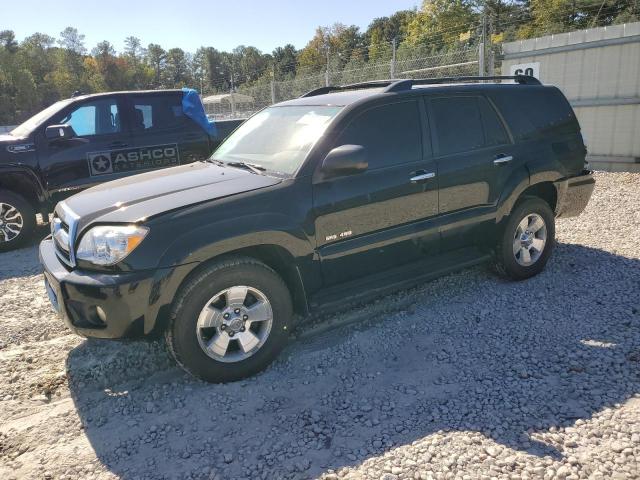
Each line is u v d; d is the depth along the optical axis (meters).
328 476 2.56
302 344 3.98
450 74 15.66
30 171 6.96
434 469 2.56
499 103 4.73
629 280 4.84
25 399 3.40
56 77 104.06
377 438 2.84
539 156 4.84
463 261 4.54
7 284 5.67
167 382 3.52
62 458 2.82
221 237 3.27
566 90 10.99
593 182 5.34
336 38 93.50
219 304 3.40
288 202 3.54
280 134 4.19
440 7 55.22
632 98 10.08
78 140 7.25
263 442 2.87
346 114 3.91
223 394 3.34
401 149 4.10
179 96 8.04
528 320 4.16
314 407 3.17
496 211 4.58
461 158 4.35
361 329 4.17
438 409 3.06
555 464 2.55
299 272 3.63
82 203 3.62
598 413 2.93
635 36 9.82
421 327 4.14
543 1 45.72
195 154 8.06
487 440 2.76
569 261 5.41
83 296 3.18
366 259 3.96
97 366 3.75
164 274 3.13
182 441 2.91
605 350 3.61
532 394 3.15
